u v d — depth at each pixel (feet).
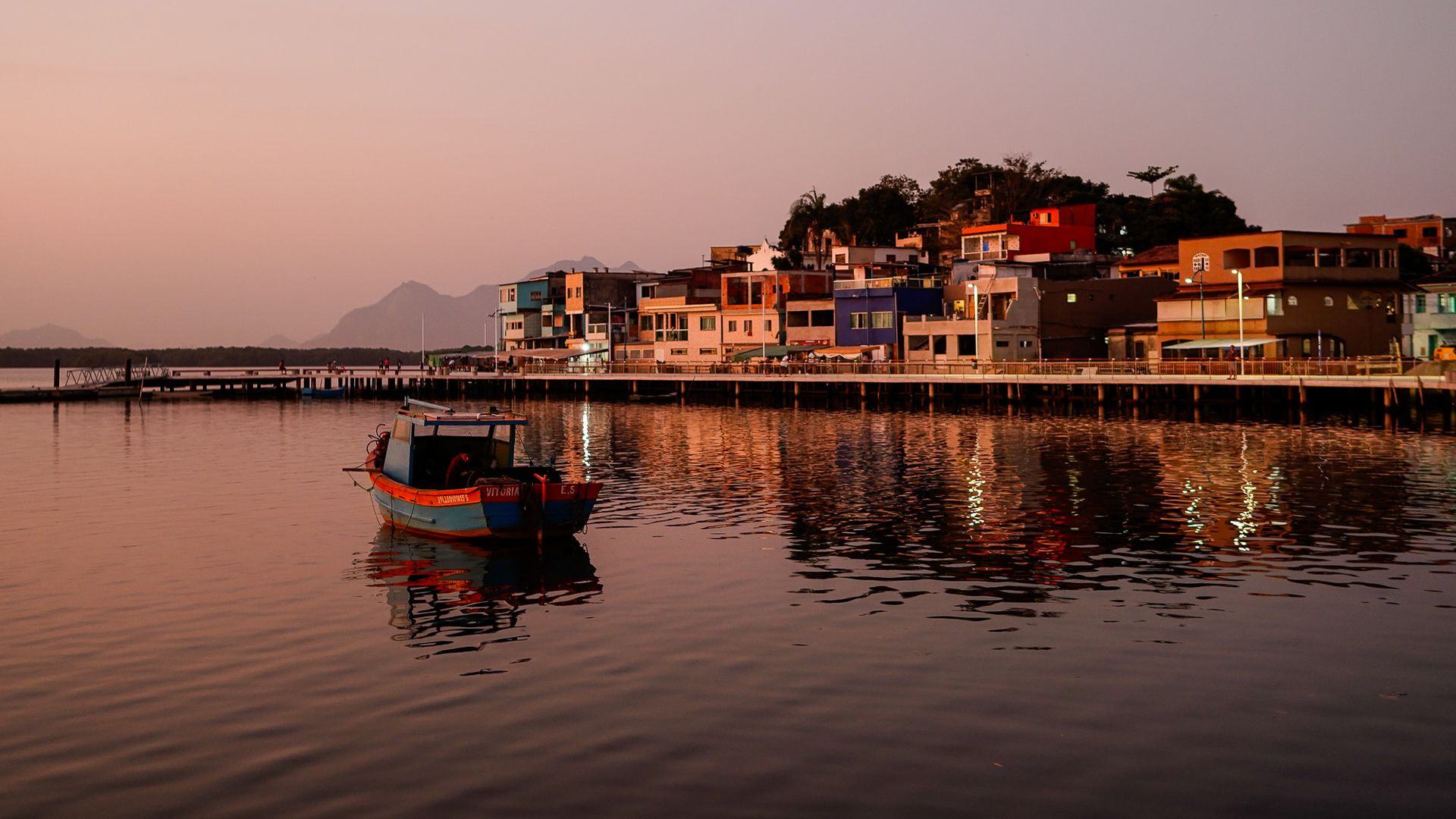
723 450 184.44
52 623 75.36
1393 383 202.08
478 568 91.50
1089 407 259.60
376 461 124.67
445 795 48.03
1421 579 82.94
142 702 59.31
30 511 125.39
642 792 48.03
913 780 48.93
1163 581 83.51
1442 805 46.32
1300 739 52.70
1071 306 297.94
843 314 332.60
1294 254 267.18
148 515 121.70
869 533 104.83
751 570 89.04
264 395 407.23
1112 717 55.62
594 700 58.90
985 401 285.64
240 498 134.41
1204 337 263.08
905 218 492.54
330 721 56.34
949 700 58.18
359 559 96.22
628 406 316.81
